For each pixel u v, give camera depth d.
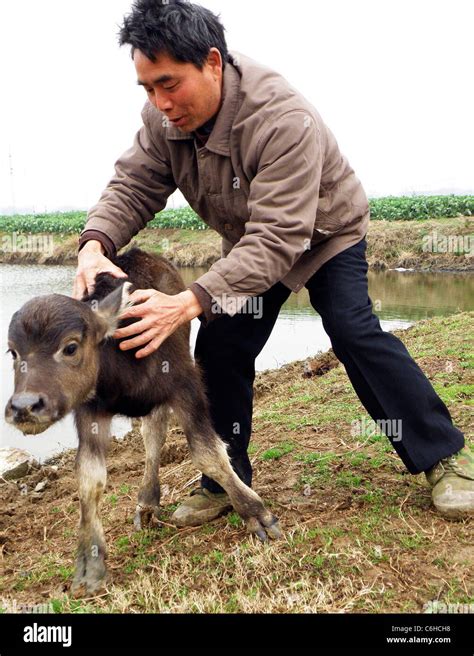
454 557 3.20
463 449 3.64
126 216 3.85
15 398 2.77
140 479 5.18
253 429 5.69
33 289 17.00
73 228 33.62
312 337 11.16
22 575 3.67
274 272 3.17
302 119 3.20
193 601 3.04
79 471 3.36
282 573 3.19
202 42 3.08
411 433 3.54
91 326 3.04
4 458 6.08
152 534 3.93
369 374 3.50
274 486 4.26
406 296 15.48
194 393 3.54
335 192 3.50
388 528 3.50
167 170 3.84
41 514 4.74
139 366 3.33
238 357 3.79
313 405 6.18
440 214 24.48
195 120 3.31
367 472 4.30
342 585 3.06
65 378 2.92
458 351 7.21
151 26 2.99
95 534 3.38
